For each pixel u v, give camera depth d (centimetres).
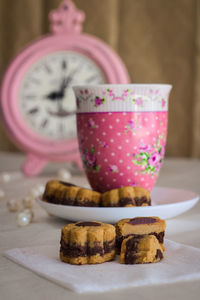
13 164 111
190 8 135
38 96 90
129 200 54
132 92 57
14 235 52
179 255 45
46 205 55
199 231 53
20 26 148
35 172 90
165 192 63
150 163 59
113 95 58
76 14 91
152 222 47
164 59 140
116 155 58
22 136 89
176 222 56
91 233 44
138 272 42
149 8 140
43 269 42
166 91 59
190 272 41
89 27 143
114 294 39
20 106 89
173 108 139
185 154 139
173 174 92
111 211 52
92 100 58
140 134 58
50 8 145
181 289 39
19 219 55
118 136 58
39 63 90
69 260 44
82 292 39
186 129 138
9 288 40
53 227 55
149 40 141
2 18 149
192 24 135
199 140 136
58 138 90
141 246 44
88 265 43
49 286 40
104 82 91
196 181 83
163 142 60
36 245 49
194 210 61
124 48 144
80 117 60
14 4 148
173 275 41
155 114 59
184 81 138
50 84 90
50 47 90
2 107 88
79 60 91
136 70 143
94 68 91
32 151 90
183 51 137
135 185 59
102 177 59
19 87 89
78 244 44
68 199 55
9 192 75
